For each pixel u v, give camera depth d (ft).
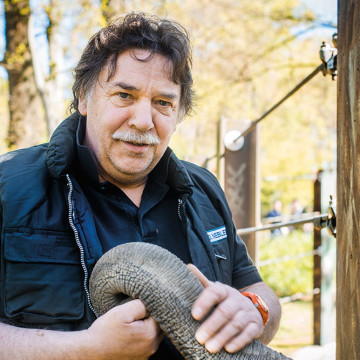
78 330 4.46
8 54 27.22
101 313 4.32
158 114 5.12
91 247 4.59
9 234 4.41
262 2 37.17
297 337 19.47
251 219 11.05
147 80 4.96
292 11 30.81
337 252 3.85
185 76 5.44
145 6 28.78
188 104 5.96
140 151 5.05
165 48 5.07
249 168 11.06
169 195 5.64
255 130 11.08
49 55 30.17
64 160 4.72
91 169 5.07
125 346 3.89
